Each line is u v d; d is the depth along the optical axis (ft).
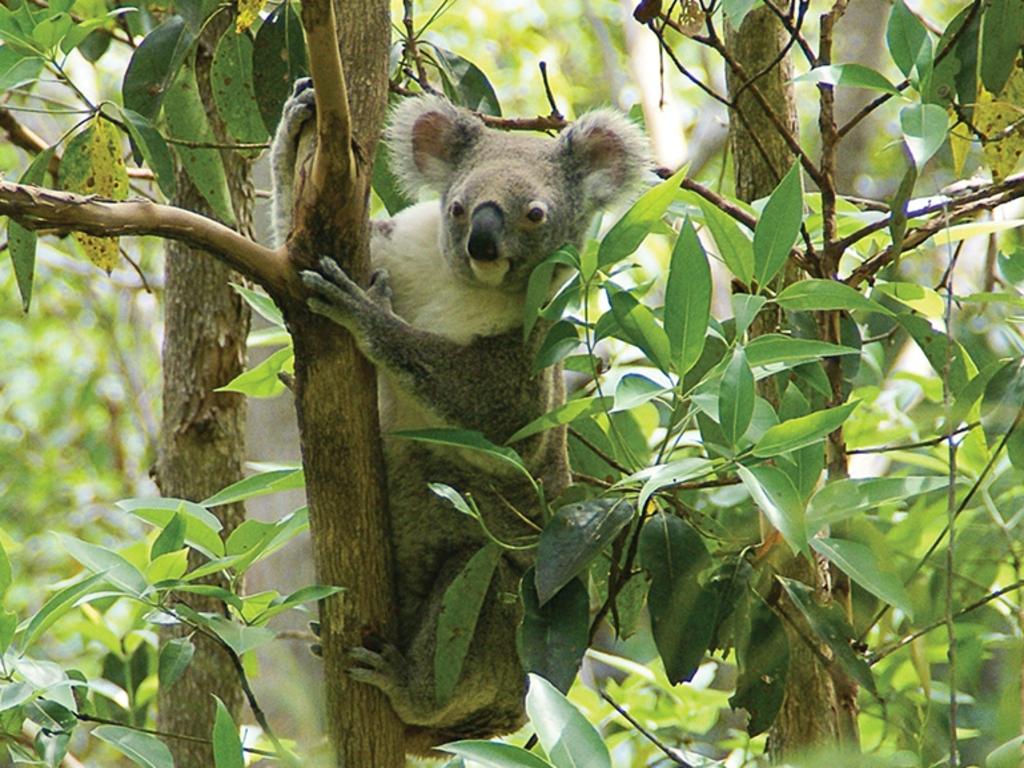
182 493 34.37
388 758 26.27
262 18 34.71
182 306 34.86
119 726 23.11
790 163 31.76
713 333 25.17
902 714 23.52
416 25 51.80
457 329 29.78
